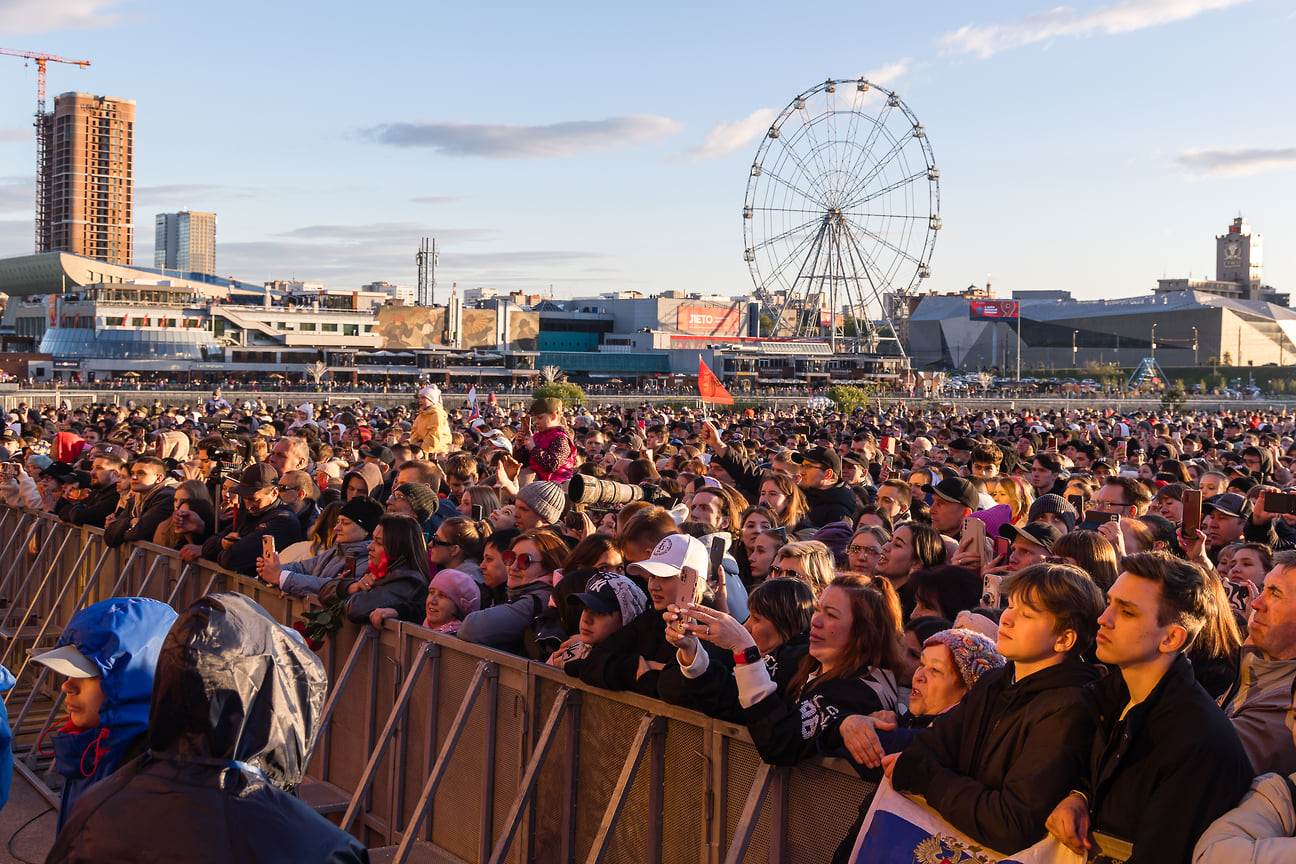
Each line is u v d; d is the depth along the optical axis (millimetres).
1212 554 9211
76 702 3834
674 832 4785
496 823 5785
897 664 4504
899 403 105500
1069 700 3479
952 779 3555
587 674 5125
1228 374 197500
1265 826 3172
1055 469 13492
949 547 8039
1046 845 3385
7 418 35531
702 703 4465
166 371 125125
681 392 123750
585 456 18781
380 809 6609
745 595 6336
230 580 8844
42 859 6715
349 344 144000
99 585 11109
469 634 6133
